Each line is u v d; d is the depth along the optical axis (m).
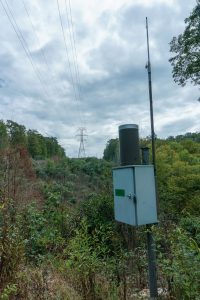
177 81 16.23
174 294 2.47
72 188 15.91
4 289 2.25
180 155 11.48
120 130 3.34
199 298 2.19
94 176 21.78
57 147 50.88
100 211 6.86
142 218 3.08
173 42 15.55
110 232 4.73
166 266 2.62
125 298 2.70
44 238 4.63
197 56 15.01
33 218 5.27
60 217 6.29
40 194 10.03
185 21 14.91
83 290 2.71
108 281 2.99
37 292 2.48
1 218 3.23
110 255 4.48
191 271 2.32
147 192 3.14
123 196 3.29
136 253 4.14
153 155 4.60
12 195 5.32
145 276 3.47
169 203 8.02
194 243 2.45
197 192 9.30
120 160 3.35
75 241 3.55
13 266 2.50
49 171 21.44
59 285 2.74
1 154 8.45
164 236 3.08
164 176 9.91
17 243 2.73
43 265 3.31
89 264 2.97
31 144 37.62
